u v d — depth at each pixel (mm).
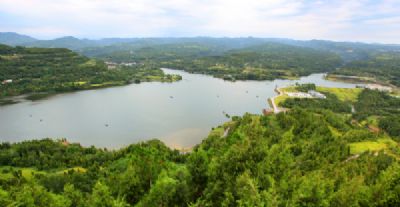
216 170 40781
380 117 171750
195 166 42938
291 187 35031
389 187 31250
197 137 130000
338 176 52531
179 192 39500
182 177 45375
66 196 44281
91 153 103375
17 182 67625
